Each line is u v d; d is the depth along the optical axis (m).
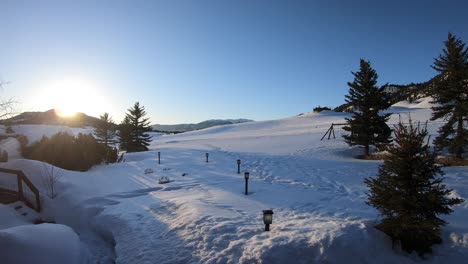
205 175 15.84
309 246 5.59
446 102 18.14
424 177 5.93
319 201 10.20
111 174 16.34
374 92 22.64
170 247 6.64
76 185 12.75
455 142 17.25
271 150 27.52
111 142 50.00
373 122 22.62
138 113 44.88
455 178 12.70
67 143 17.89
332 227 6.18
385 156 6.64
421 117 45.91
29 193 11.84
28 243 5.62
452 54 17.14
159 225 8.12
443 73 18.25
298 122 76.56
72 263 5.80
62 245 6.12
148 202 10.62
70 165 17.06
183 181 14.31
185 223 7.67
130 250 6.99
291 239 5.81
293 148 27.59
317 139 32.97
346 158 22.12
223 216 8.04
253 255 5.53
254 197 10.73
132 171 17.34
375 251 5.71
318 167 17.78
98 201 11.39
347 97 23.80
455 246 6.15
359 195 11.05
